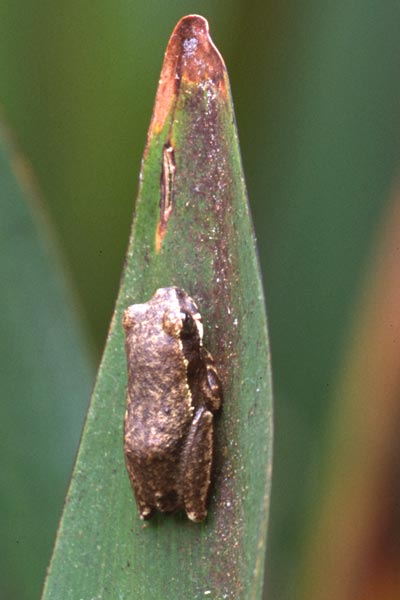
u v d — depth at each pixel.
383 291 0.35
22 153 0.35
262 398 0.29
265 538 0.28
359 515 0.35
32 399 0.34
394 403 0.35
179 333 0.30
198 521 0.30
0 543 0.34
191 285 0.30
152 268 0.30
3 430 0.34
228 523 0.30
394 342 0.35
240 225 0.29
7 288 0.34
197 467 0.30
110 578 0.30
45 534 0.34
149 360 0.30
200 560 0.30
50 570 0.30
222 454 0.30
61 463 0.34
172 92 0.30
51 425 0.34
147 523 0.30
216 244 0.30
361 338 0.35
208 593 0.30
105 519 0.30
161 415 0.30
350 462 0.35
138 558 0.30
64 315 0.34
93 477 0.30
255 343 0.29
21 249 0.34
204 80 0.30
